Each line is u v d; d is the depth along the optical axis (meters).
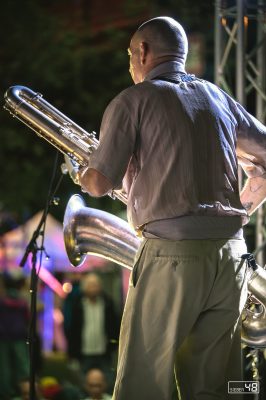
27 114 4.62
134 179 4.19
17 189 15.59
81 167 4.58
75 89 15.38
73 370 12.19
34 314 5.10
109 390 10.61
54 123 4.59
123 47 15.49
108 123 4.14
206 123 4.14
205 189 4.08
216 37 6.98
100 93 15.41
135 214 4.13
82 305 12.24
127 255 4.70
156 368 4.02
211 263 4.05
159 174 4.07
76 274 14.90
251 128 4.39
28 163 15.61
